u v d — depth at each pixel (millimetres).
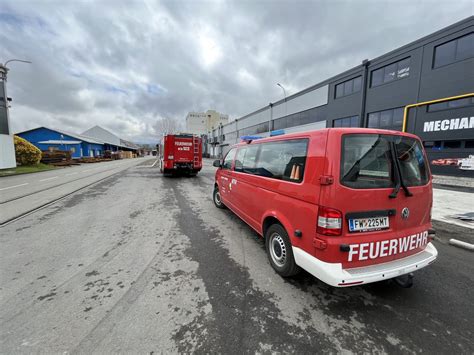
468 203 6742
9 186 9734
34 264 3029
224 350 1704
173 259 3209
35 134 36656
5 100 15680
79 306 2186
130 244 3719
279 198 2787
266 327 1952
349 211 2088
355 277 2016
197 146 13109
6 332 1844
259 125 32062
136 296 2357
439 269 3010
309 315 2111
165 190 8898
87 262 3096
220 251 3484
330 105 19188
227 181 5016
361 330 1932
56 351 1662
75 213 5551
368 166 2186
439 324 2010
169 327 1930
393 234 2271
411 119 13148
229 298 2348
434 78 12000
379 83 15234
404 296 2420
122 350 1684
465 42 10828
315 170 2213
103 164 26266
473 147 10648
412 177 2428
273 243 2959
